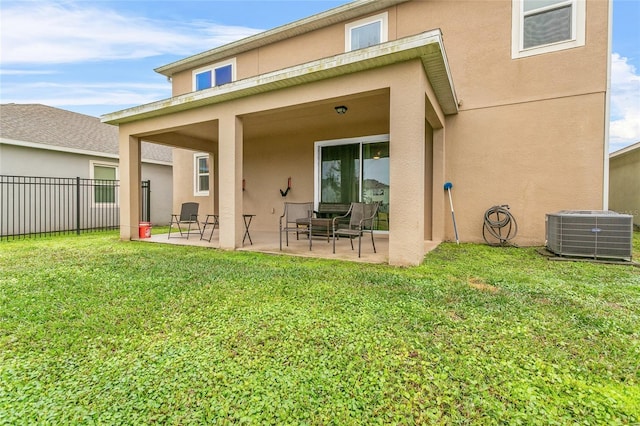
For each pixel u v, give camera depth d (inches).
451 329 88.3
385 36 279.1
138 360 73.6
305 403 59.2
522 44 228.5
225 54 370.9
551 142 221.5
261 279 139.6
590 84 210.8
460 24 247.8
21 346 80.1
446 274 147.0
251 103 211.8
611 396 60.9
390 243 166.4
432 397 60.7
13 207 341.1
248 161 359.9
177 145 327.0
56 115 478.9
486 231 241.8
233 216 223.8
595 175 210.5
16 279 141.9
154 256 198.4
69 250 224.7
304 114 250.8
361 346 79.1
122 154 278.8
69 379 66.6
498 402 59.3
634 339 82.6
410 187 160.7
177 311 102.4
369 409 57.8
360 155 292.2
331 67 168.2
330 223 250.8
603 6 207.2
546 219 214.2
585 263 171.6
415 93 157.9
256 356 75.0
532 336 84.1
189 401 59.7
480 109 242.4
